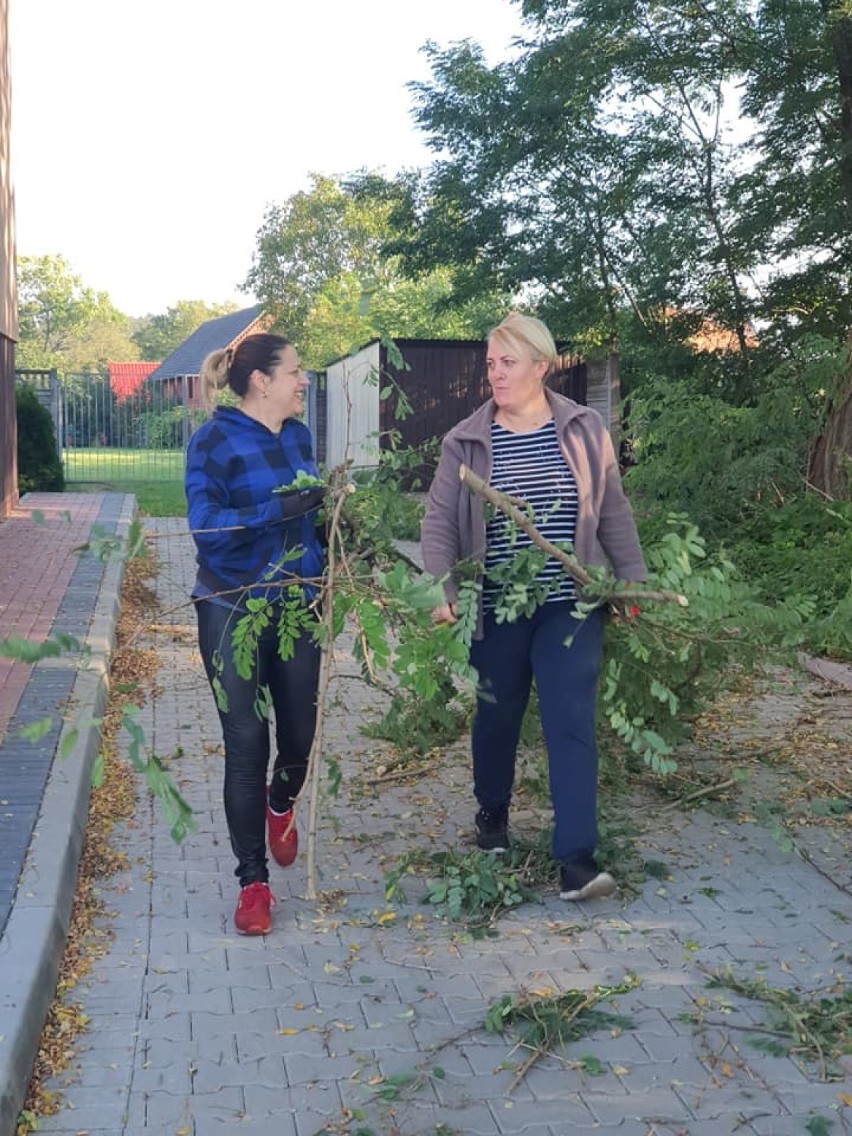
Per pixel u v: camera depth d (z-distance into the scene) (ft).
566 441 13.61
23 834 14.80
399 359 14.55
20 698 22.17
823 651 26.99
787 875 14.96
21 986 10.87
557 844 13.69
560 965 12.47
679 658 14.74
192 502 13.05
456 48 69.41
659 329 66.03
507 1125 9.62
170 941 13.03
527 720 16.10
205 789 18.42
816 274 62.34
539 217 71.26
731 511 37.78
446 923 13.52
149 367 270.05
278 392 13.46
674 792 17.92
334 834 16.33
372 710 22.84
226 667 13.12
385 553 13.80
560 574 13.51
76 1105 9.91
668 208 67.05
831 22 56.75
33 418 75.77
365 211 167.32
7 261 58.29
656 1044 10.86
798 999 11.62
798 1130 9.57
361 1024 11.25
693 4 62.95
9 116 61.21
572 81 64.85
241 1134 9.51
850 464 35.27
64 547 45.42
